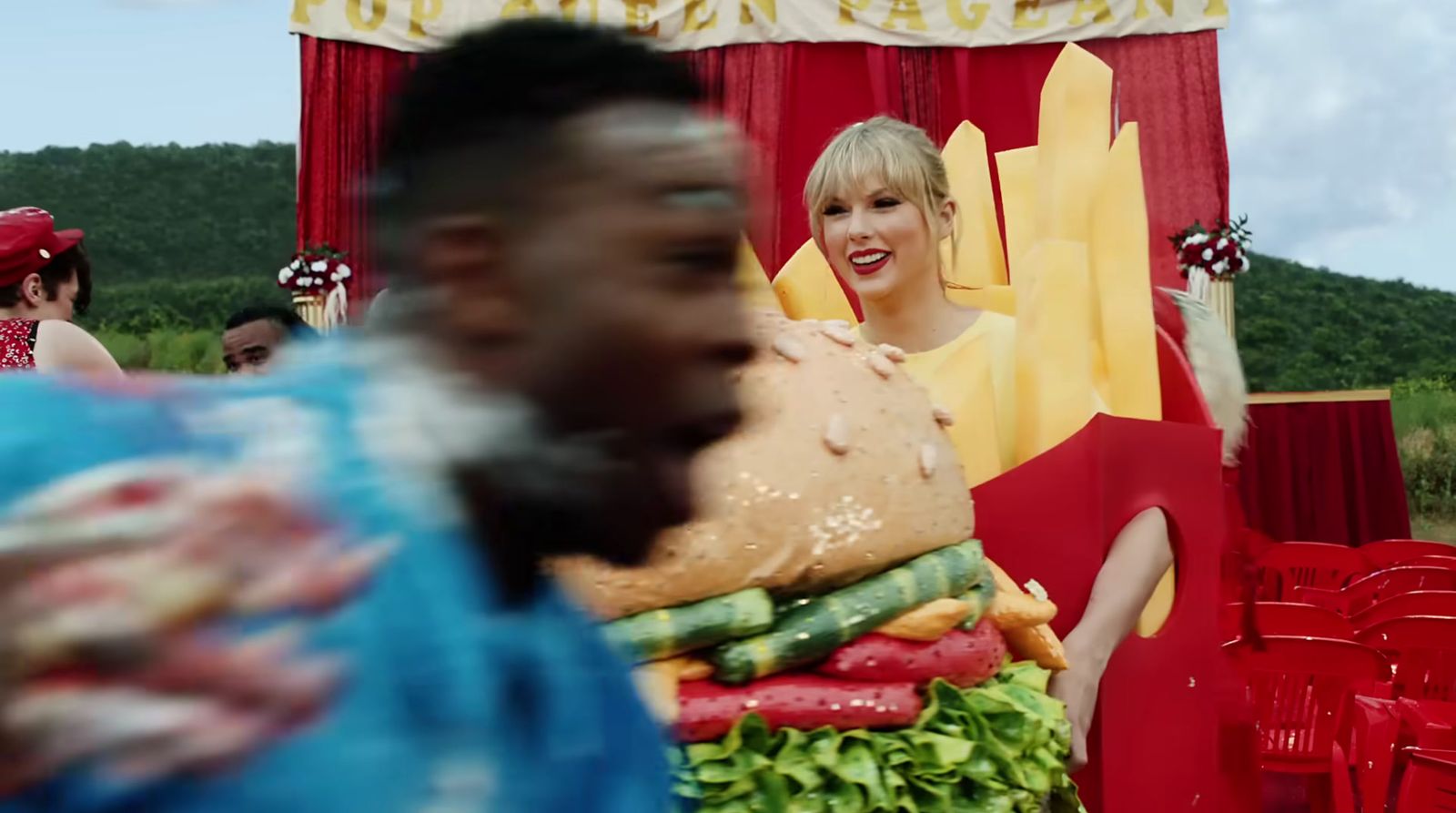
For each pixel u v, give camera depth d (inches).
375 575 24.9
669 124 28.9
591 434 28.3
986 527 105.0
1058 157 119.1
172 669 22.6
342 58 422.3
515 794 27.3
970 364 107.7
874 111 439.8
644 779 33.9
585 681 31.5
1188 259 407.2
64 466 23.5
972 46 438.3
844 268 116.3
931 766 72.6
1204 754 111.4
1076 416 107.8
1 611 22.1
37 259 131.3
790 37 432.8
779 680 72.8
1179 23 440.1
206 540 23.4
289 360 28.0
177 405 25.6
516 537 28.7
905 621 75.3
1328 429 446.9
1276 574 314.2
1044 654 91.0
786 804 69.0
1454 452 733.3
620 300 28.0
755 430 73.5
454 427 26.8
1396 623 201.0
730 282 29.8
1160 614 111.3
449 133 28.1
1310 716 187.0
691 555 69.1
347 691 24.0
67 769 22.0
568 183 27.9
